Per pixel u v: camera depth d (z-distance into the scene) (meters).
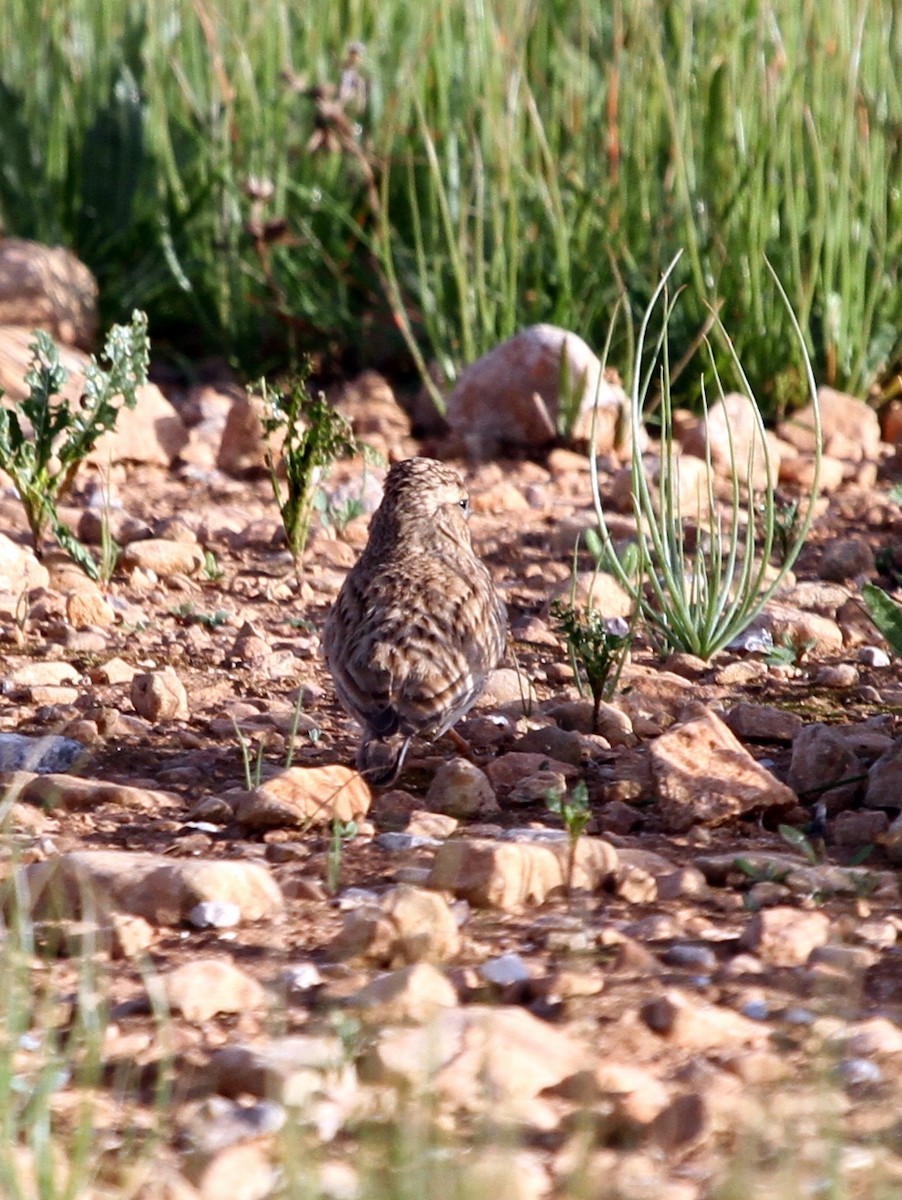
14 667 10.95
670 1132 5.48
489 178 18.22
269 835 8.23
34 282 18.61
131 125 20.06
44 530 13.77
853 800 8.79
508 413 16.88
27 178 20.14
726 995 6.52
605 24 18.92
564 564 13.56
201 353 20.00
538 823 8.57
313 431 13.28
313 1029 6.19
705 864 7.77
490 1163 5.11
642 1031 6.21
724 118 17.78
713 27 18.25
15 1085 5.75
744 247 17.58
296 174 19.73
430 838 8.16
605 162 18.28
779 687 10.98
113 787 8.69
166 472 16.19
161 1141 5.44
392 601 8.86
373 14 20.03
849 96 17.34
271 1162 5.30
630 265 17.78
